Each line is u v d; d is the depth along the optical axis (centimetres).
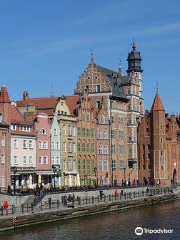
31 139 11062
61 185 11775
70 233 7681
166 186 14212
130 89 14800
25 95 13100
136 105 15075
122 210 10375
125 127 14700
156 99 15275
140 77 15462
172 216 9481
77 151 12550
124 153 14588
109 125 13800
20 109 11962
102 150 13525
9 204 8825
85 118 12925
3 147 10056
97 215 9500
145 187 12975
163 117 15188
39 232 7644
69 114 12494
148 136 15175
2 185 9988
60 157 11888
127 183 14600
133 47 15500
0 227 7444
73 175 12331
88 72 14175
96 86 14050
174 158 16612
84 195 10562
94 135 13262
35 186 11019
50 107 12231
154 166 15012
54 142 11744
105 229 8062
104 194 10644
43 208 8725
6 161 10119
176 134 16900
